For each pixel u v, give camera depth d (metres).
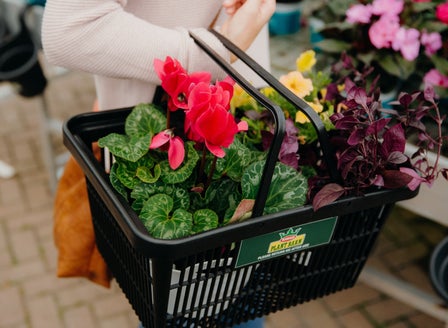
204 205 0.88
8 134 3.18
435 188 1.44
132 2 1.01
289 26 2.11
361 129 0.82
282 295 0.98
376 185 0.86
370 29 1.77
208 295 0.85
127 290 0.99
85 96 3.59
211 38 0.93
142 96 1.09
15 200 2.74
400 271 2.47
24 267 2.42
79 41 0.87
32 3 1.85
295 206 0.83
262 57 1.28
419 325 2.25
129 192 0.90
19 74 1.93
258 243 0.80
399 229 2.70
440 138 0.88
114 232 0.94
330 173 0.82
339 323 2.24
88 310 2.26
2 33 2.02
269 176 0.72
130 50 0.90
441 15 1.76
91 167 0.81
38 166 2.96
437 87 1.78
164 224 0.79
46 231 2.59
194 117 0.74
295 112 1.05
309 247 0.87
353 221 0.90
